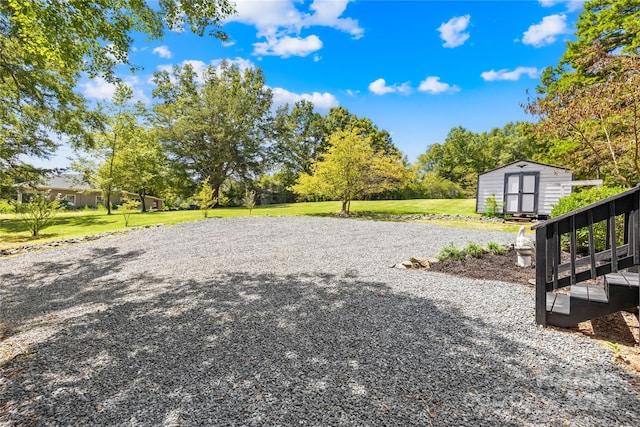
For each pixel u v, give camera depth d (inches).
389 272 184.4
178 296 153.3
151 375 84.8
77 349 102.2
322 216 514.3
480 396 72.0
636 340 100.6
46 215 395.5
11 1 157.8
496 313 121.5
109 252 272.8
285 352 94.8
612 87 263.7
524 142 1215.6
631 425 62.4
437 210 584.7
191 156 908.6
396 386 76.4
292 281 170.1
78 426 65.8
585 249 221.5
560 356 89.4
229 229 357.7
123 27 205.0
